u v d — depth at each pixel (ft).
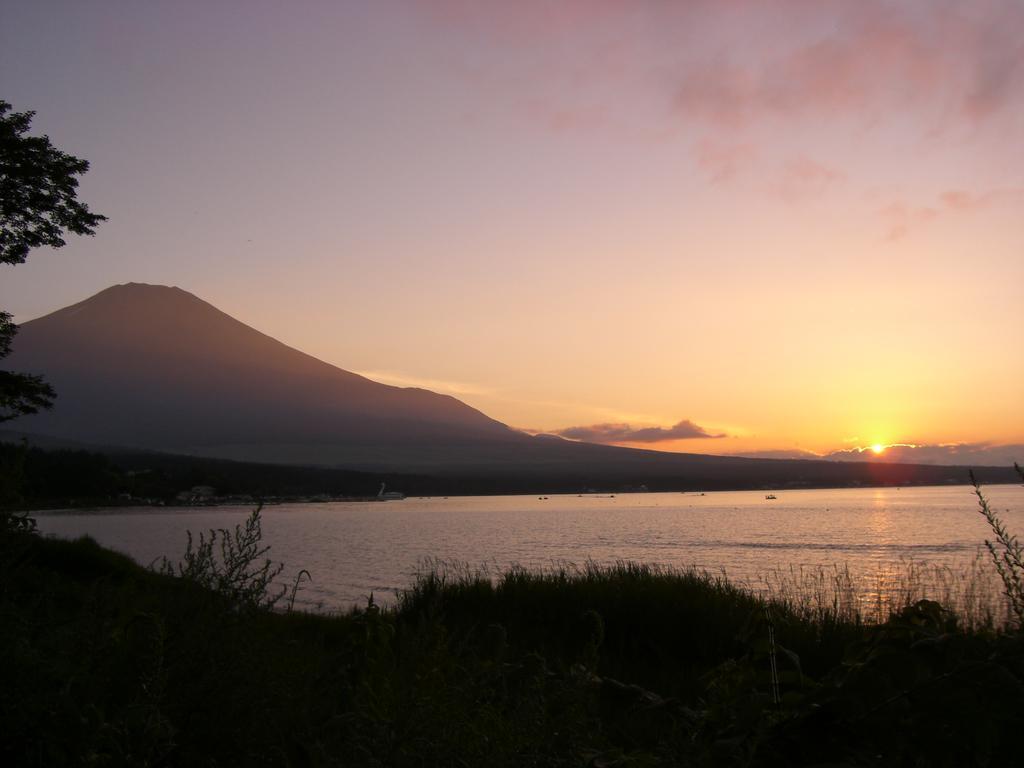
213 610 7.56
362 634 8.65
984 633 5.57
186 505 475.31
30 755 5.75
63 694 6.06
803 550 135.23
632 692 7.26
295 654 8.20
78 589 9.03
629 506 540.52
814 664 19.08
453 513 465.47
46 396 63.57
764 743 5.32
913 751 5.02
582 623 26.48
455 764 5.85
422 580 35.68
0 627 6.94
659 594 27.73
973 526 205.26
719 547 152.05
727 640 22.98
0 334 63.57
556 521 321.32
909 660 5.20
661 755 6.13
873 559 102.42
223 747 7.00
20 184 61.41
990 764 5.01
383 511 522.47
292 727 7.06
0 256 61.77
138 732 6.05
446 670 6.81
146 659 7.07
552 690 6.52
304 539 217.97
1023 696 4.87
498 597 31.04
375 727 5.95
